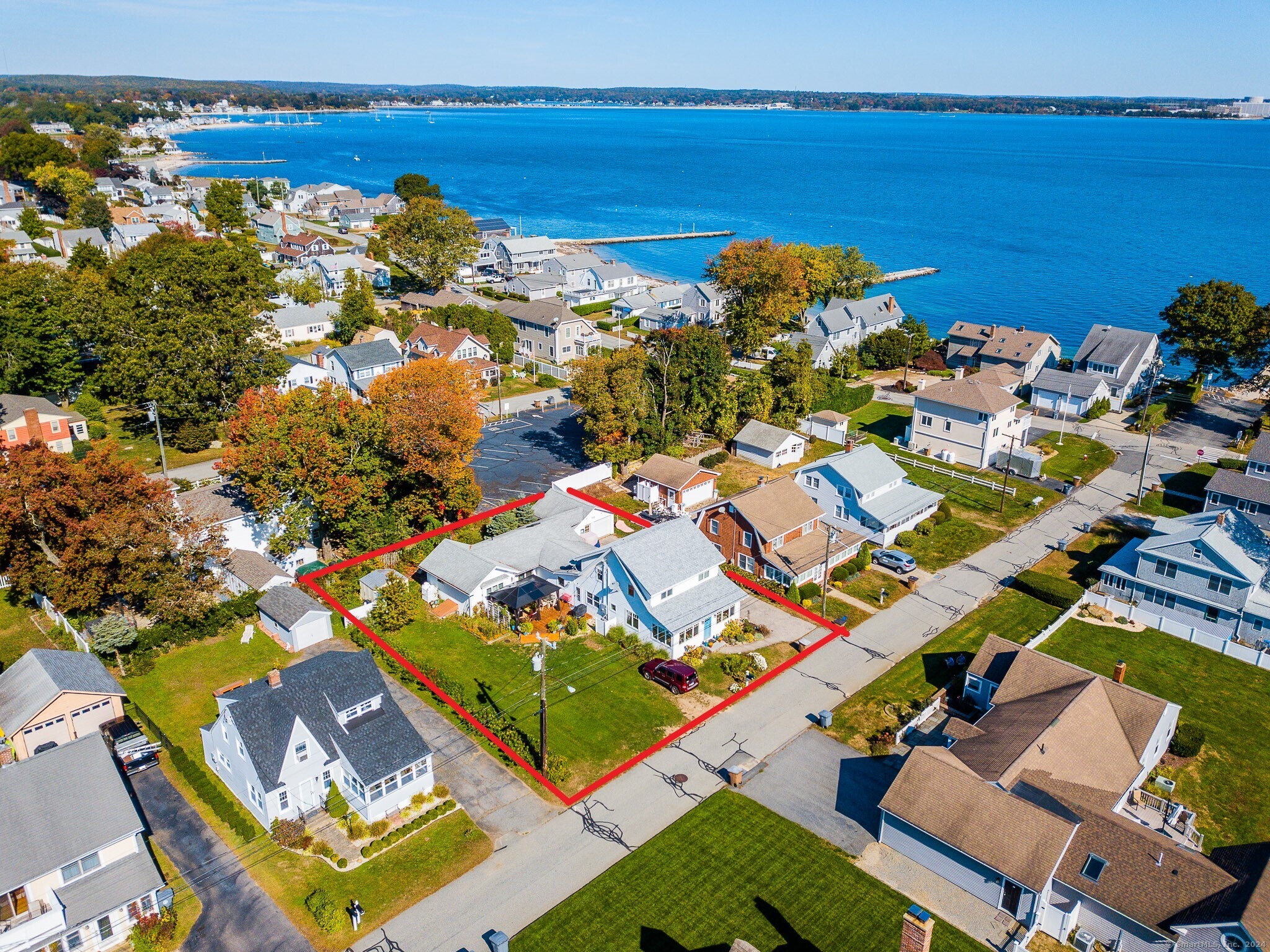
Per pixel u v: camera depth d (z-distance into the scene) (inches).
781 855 1492.4
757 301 4274.1
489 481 2960.1
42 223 7017.7
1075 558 2554.1
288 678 1619.1
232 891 1412.4
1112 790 1531.7
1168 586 2218.3
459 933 1339.8
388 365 3833.7
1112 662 2060.8
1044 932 1355.8
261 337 4018.2
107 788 1416.1
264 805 1518.2
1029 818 1379.2
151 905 1354.6
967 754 1606.8
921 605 2306.8
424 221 5452.8
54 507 1988.2
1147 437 3496.6
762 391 3361.2
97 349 3715.6
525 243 6427.2
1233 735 1817.2
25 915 1267.2
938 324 5315.0
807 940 1327.5
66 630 2105.1
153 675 1969.7
